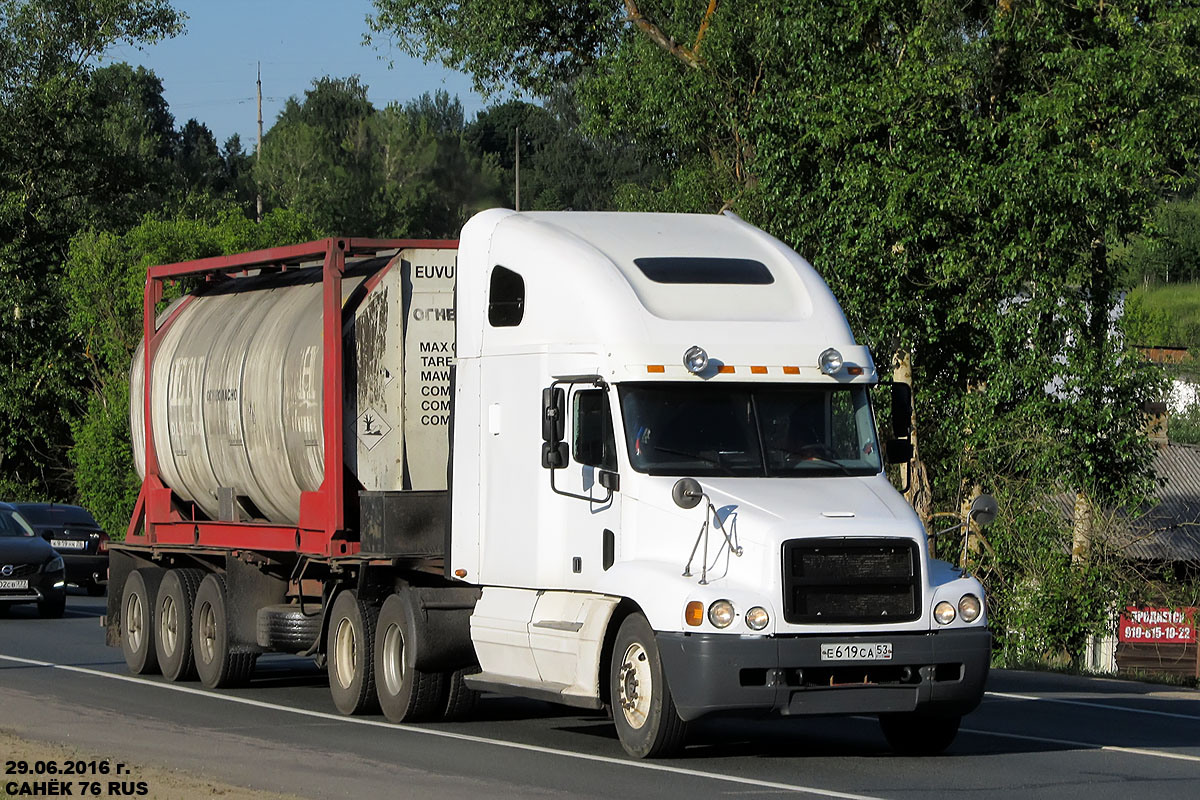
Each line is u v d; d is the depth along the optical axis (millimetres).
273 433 30922
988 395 52562
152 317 38375
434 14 81875
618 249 24656
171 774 20609
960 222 52812
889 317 53031
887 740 23875
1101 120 52094
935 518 56969
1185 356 115250
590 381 23344
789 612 21125
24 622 50188
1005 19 53438
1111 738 25484
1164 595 55469
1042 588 54406
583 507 23609
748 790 19625
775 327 23734
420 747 23766
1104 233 51875
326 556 29016
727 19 63812
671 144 69938
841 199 53156
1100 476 53875
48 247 109188
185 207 108625
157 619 34719
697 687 20922
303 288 32312
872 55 54250
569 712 29016
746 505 21922
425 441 29344
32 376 100688
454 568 26594
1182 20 51688
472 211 186750
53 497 102375
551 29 81250
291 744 24078
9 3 112250
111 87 120625
